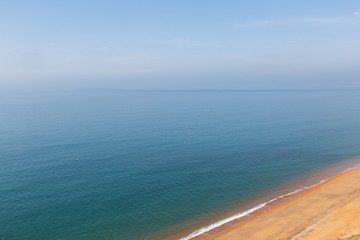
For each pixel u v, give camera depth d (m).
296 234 31.86
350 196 41.78
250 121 127.88
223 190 47.25
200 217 37.88
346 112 157.38
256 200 43.09
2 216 37.75
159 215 38.47
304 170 57.62
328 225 32.94
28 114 156.25
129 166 60.34
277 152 72.31
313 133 97.62
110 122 124.12
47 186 48.59
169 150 74.44
